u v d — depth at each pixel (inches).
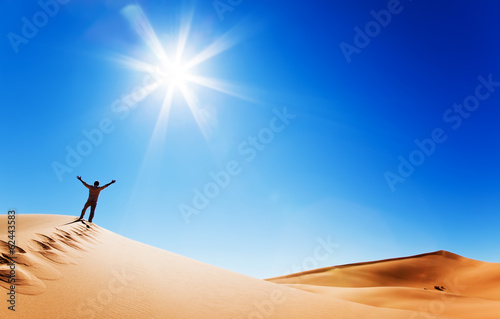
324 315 315.9
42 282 207.6
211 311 274.5
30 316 160.7
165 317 227.6
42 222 402.6
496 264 2217.0
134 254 405.7
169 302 266.1
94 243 374.9
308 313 317.7
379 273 2480.3
